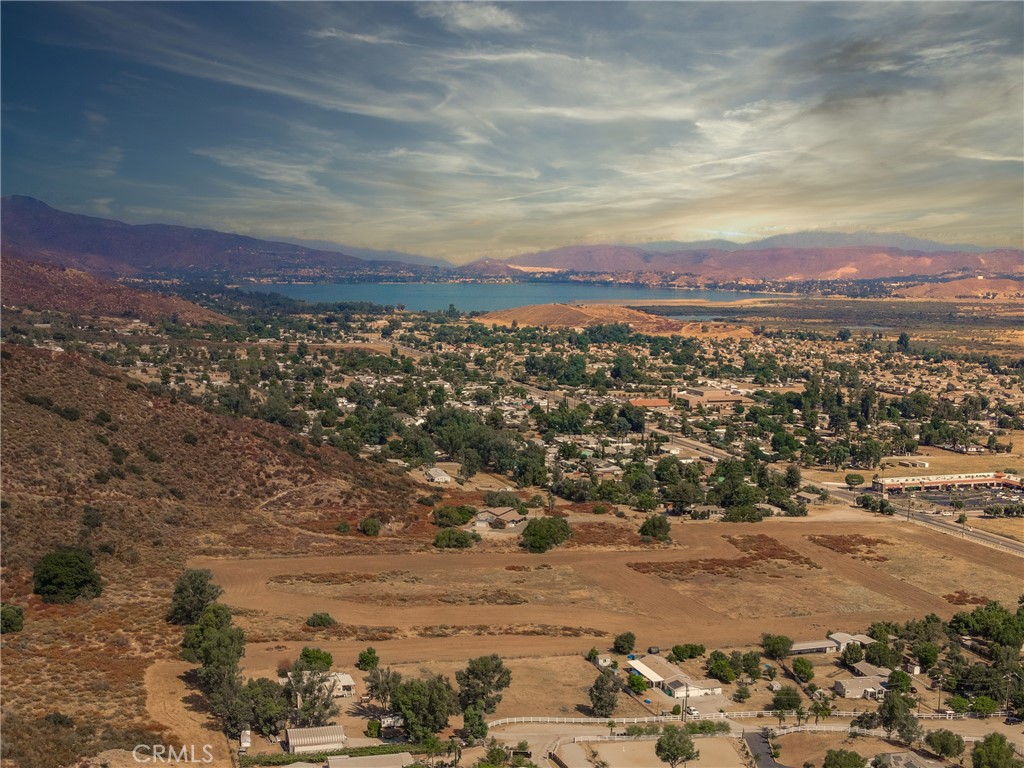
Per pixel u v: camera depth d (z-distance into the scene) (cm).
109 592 12925
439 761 9119
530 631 13425
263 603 13762
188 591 12088
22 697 9081
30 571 12825
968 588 16638
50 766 7556
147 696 9688
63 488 15500
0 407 16750
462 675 10519
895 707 10438
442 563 16662
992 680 11812
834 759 9369
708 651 13075
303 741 9062
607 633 13612
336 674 10844
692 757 9406
